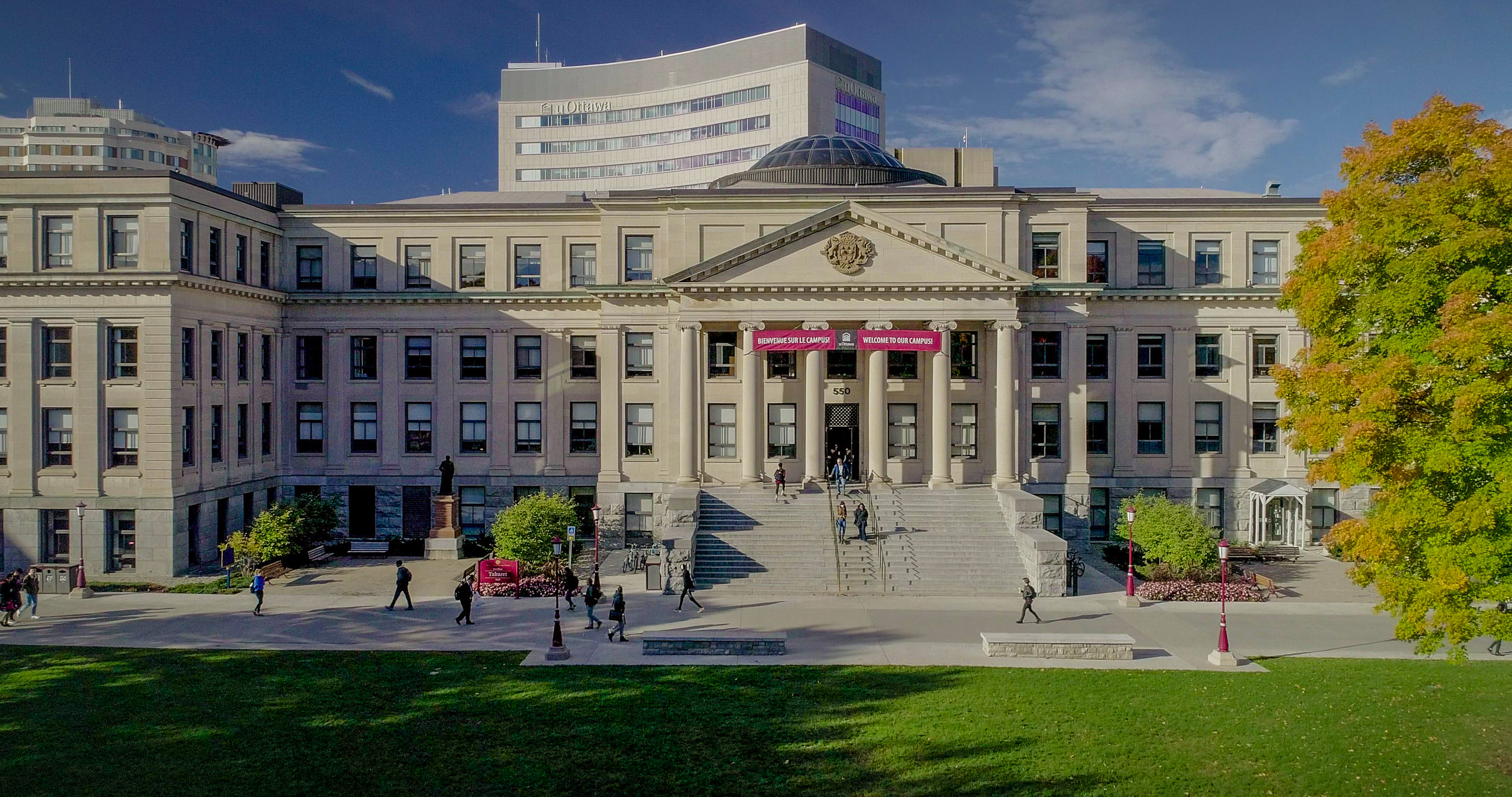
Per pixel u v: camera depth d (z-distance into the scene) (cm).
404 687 2814
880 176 5875
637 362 5488
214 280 4912
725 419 5350
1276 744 2362
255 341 5419
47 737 2402
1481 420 2339
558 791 2106
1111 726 2488
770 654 3209
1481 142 2456
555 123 13600
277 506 4891
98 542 4659
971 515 4784
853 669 3036
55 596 4097
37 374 4697
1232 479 5481
